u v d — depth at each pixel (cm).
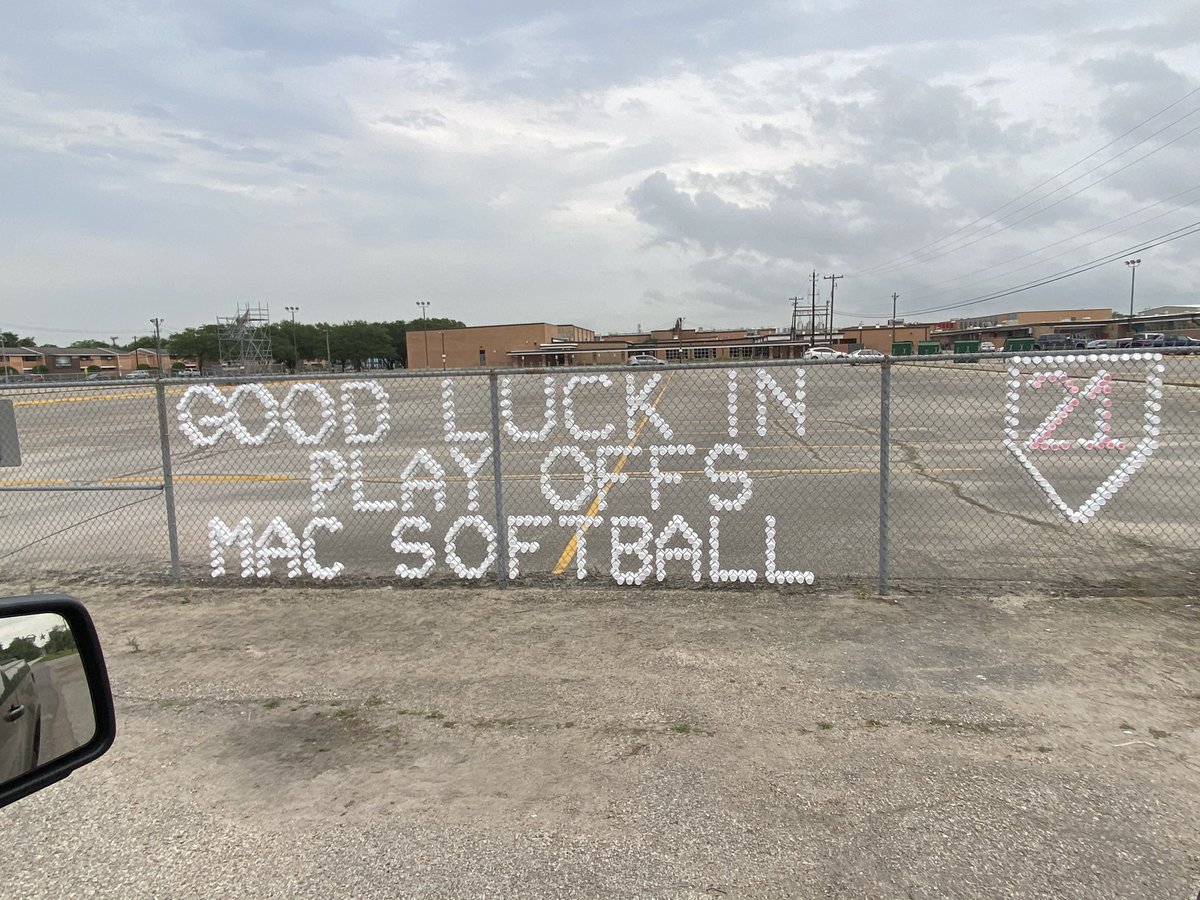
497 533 591
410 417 1945
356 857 279
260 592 593
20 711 200
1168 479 964
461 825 296
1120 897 249
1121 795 304
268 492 1015
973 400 2058
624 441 1461
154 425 1894
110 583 625
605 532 756
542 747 352
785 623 496
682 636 479
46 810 311
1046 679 409
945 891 254
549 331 10962
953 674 417
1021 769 324
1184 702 380
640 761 338
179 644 488
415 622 517
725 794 312
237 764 345
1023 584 564
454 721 379
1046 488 570
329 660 457
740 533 736
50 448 1547
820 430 1600
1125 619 491
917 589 558
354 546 727
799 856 273
